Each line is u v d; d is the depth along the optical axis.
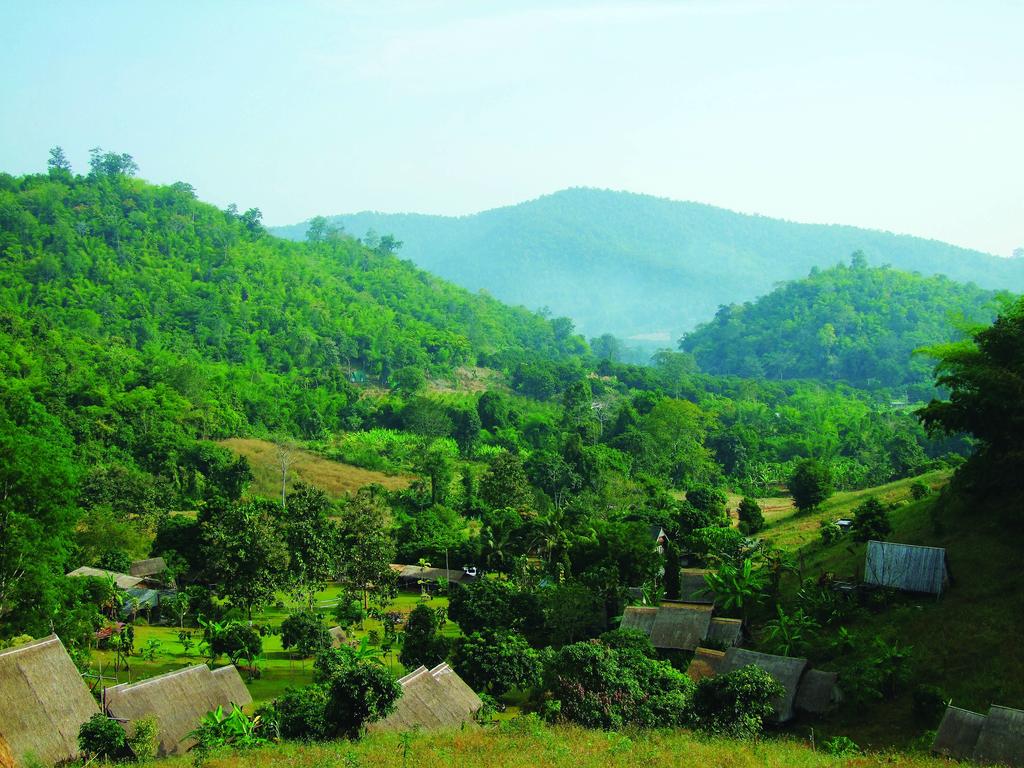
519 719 41.56
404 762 33.47
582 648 46.34
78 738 39.16
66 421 138.25
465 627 71.81
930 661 54.62
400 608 87.25
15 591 52.09
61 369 161.88
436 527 112.38
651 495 140.38
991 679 51.00
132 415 150.62
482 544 98.31
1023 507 65.44
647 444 166.00
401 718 43.09
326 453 168.75
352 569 83.38
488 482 131.50
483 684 58.19
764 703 44.16
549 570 87.94
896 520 81.88
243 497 132.25
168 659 65.62
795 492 111.38
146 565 90.06
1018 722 41.75
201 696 48.06
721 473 169.25
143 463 138.38
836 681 53.69
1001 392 65.75
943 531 71.00
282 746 38.09
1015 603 57.66
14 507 52.72
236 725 43.47
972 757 41.25
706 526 101.19
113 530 96.94
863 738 49.19
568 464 145.25
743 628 66.75
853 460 166.88
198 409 168.00
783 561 79.56
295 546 85.94
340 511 129.12
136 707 44.50
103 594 72.69
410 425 186.00
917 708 49.22
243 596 79.62
